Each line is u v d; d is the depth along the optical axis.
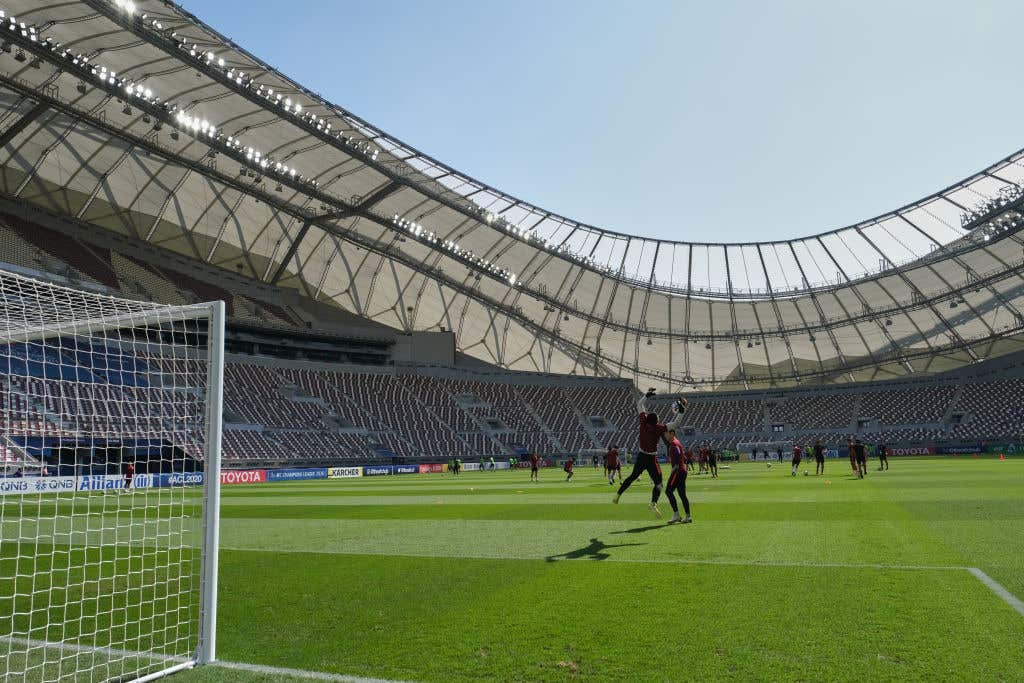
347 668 4.07
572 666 3.96
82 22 28.88
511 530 10.69
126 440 22.44
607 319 67.19
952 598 5.23
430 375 57.62
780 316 67.94
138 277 44.09
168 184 43.59
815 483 20.55
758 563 6.94
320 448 45.50
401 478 37.31
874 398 61.94
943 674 3.66
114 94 30.19
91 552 9.40
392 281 58.06
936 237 57.31
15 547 9.97
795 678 3.66
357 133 41.19
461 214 52.31
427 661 4.14
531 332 66.31
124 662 4.43
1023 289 56.44
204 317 5.23
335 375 53.75
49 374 21.17
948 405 58.31
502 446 55.25
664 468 41.62
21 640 5.03
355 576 7.05
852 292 64.19
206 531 4.56
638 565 7.04
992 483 18.19
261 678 3.97
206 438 4.72
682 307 68.88
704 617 4.91
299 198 45.19
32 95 30.47
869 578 6.05
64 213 42.66
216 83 34.03
